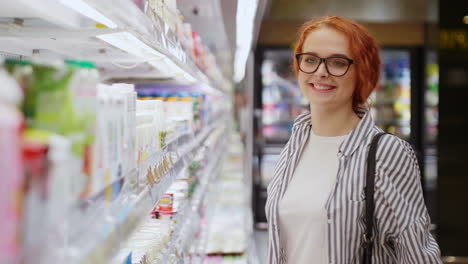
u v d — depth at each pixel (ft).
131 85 3.83
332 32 5.28
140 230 6.37
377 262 5.15
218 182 20.56
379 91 23.26
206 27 16.33
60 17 3.56
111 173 3.11
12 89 1.82
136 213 3.68
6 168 1.69
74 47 5.19
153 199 4.65
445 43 15.11
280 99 22.80
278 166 6.13
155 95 10.49
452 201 15.43
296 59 5.75
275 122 22.80
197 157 11.55
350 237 5.08
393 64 23.31
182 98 9.91
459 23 14.96
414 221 4.82
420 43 21.94
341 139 5.51
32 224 1.85
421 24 21.84
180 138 8.21
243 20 13.88
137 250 5.39
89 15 3.39
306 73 5.41
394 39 22.04
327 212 5.10
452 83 15.17
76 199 2.31
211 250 12.57
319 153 5.60
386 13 19.80
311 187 5.40
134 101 3.95
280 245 5.52
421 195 5.11
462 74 15.11
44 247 1.92
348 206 5.03
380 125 23.27
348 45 5.26
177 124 7.83
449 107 15.24
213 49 24.82
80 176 2.36
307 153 5.72
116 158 3.26
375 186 4.94
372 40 5.44
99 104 2.80
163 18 5.60
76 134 2.25
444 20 15.02
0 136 1.67
